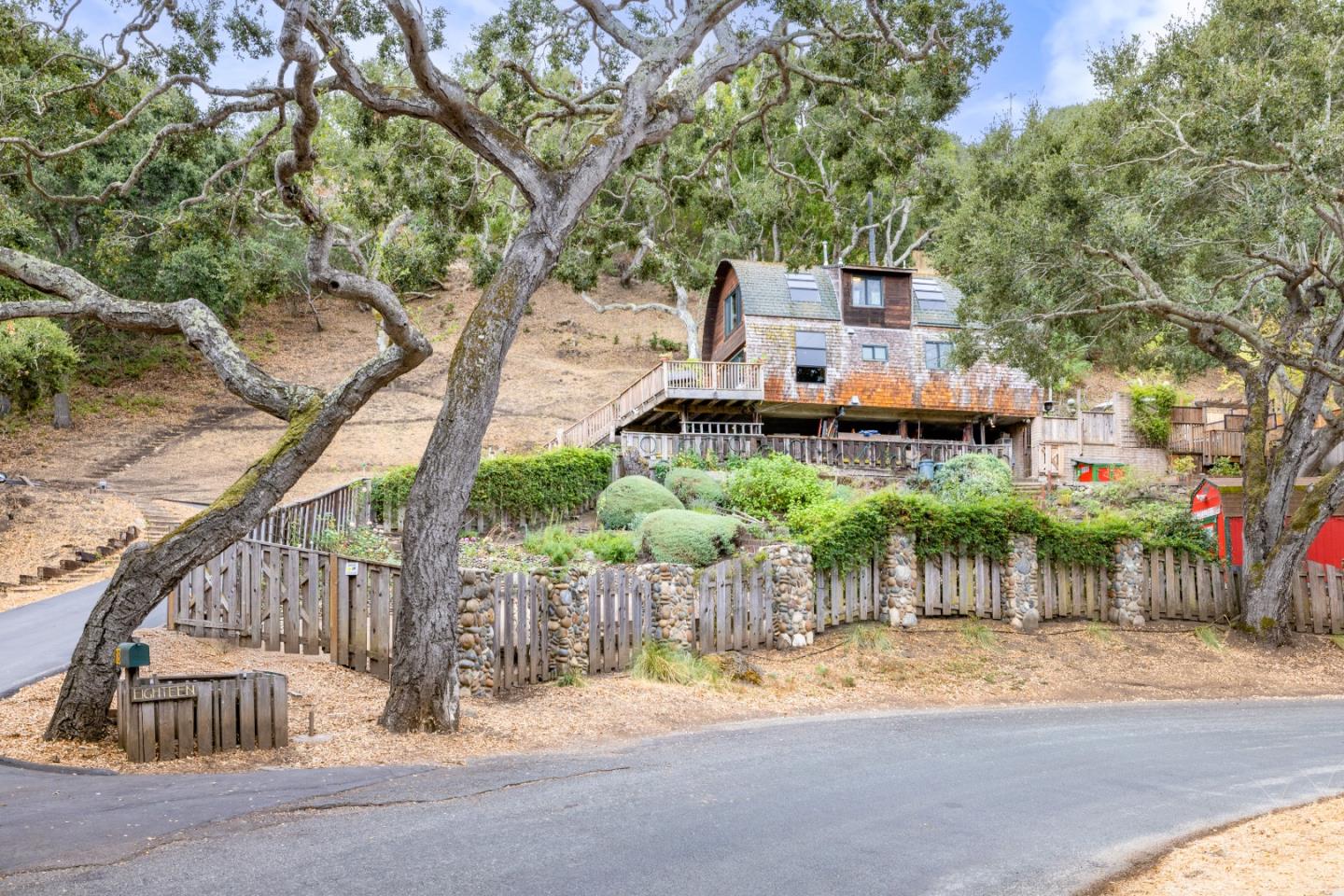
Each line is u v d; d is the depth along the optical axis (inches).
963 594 817.5
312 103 432.5
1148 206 783.7
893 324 1563.7
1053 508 1140.5
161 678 390.6
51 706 446.6
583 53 746.2
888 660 710.5
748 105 1143.6
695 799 336.2
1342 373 741.3
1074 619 851.4
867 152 776.3
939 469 1293.1
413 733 443.2
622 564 786.8
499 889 233.1
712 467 1250.0
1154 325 970.1
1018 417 1582.2
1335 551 978.7
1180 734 517.7
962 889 247.4
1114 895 248.1
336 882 234.1
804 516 900.0
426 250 780.6
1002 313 865.5
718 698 589.9
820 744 466.3
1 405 1653.5
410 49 455.8
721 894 235.9
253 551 575.2
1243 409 1624.0
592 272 899.4
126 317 452.4
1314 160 661.9
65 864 243.1
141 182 1628.9
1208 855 283.3
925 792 359.9
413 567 453.4
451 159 773.9
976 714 589.0
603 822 299.0
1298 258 871.1
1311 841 293.3
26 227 751.1
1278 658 805.2
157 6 576.7
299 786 333.7
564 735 470.9
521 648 572.7
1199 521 1016.2
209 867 243.3
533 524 1054.4
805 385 1504.7
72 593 793.6
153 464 1493.6
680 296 1927.9
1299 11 761.0
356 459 1539.1
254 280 709.9
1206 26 787.4
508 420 1797.5
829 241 1811.0
